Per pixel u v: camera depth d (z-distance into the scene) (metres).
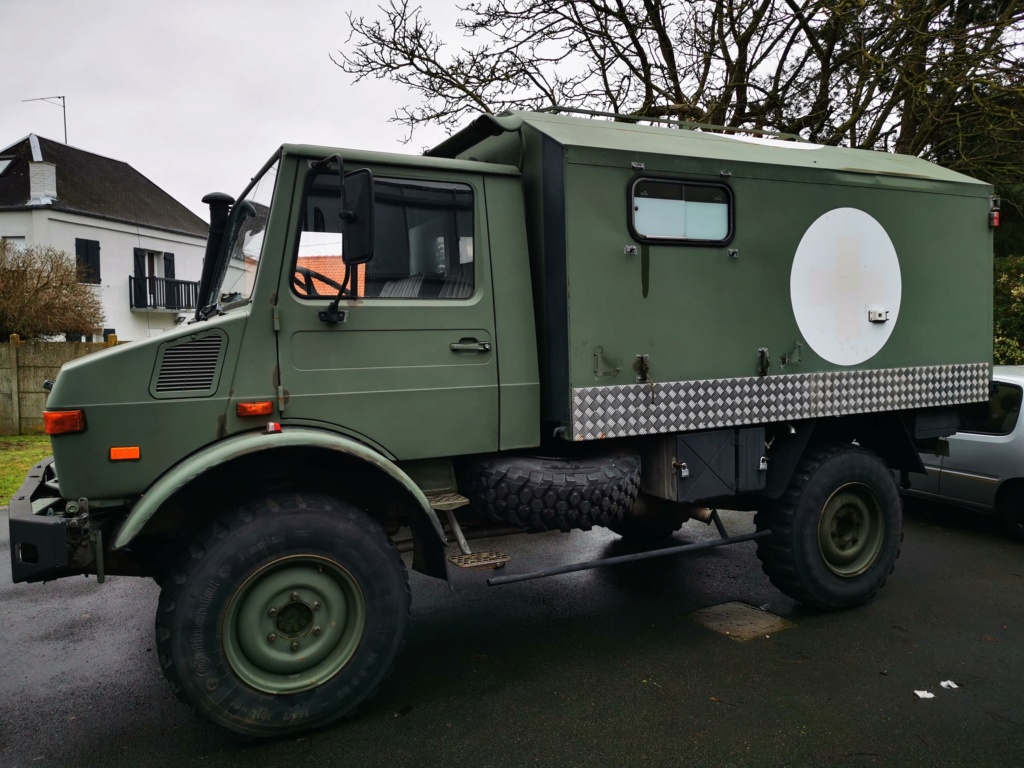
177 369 3.07
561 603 4.75
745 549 6.00
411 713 3.31
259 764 2.91
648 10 10.70
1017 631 4.19
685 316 3.93
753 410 4.14
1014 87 9.08
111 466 2.99
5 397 11.50
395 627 3.22
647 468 4.19
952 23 9.85
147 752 3.02
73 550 2.90
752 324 4.15
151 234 25.75
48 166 22.06
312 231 3.30
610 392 3.70
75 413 2.92
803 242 4.32
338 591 3.14
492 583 3.47
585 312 3.63
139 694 3.56
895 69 9.57
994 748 2.97
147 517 2.79
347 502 3.22
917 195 4.77
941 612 4.50
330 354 3.29
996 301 12.16
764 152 4.45
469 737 3.09
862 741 3.02
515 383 3.70
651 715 3.26
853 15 9.42
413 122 10.53
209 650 2.90
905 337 4.73
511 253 3.72
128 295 24.88
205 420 3.09
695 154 3.99
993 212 5.09
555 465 3.68
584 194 3.63
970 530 6.36
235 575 2.93
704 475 4.07
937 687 3.50
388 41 10.07
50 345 11.52
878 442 5.06
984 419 6.10
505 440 3.69
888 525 4.65
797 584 4.38
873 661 3.80
